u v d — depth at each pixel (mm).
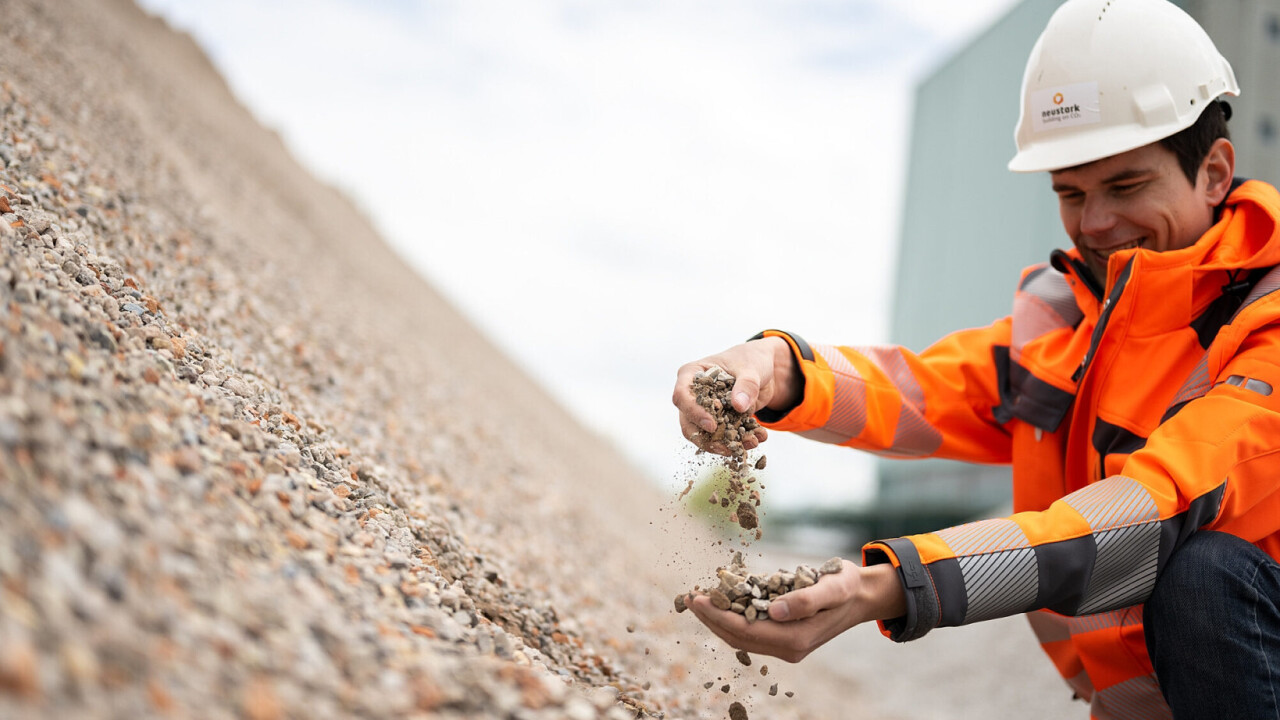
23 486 793
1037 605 1284
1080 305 1739
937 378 1838
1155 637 1398
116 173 2986
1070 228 1695
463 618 1282
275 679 786
